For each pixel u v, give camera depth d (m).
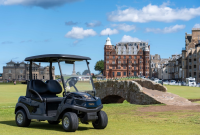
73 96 9.30
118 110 16.83
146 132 9.03
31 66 10.90
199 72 91.19
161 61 174.75
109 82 26.08
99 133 8.80
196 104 19.16
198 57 91.50
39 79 10.77
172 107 17.42
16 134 8.59
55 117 9.46
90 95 9.55
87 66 10.33
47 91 10.52
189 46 105.56
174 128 9.92
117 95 25.25
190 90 43.50
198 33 105.94
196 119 11.92
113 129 9.73
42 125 11.02
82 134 8.55
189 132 9.02
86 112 9.15
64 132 8.96
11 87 55.62
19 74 126.06
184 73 101.25
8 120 12.84
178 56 131.50
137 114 14.59
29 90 10.50
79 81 9.94
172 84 74.31
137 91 21.56
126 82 23.55
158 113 14.69
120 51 156.38
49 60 10.86
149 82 27.34
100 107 9.52
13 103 23.73
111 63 155.50
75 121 8.94
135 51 156.38
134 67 155.88
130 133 8.83
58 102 10.23
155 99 20.03
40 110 9.97
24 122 10.32
